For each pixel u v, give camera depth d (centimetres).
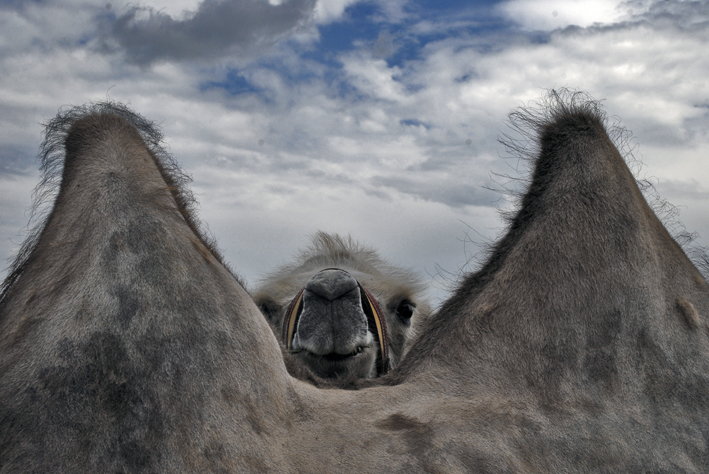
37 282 199
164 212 207
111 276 190
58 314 186
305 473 172
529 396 200
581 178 232
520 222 237
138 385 175
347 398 199
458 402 198
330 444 180
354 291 330
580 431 192
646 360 206
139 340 181
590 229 222
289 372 218
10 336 186
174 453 168
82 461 163
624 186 232
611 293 213
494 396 200
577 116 246
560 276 217
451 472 177
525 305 215
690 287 227
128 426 169
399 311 495
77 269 194
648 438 193
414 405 197
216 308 193
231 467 169
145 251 195
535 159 248
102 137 224
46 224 217
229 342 188
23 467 160
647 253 221
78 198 211
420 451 180
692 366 208
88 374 174
